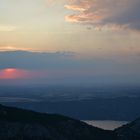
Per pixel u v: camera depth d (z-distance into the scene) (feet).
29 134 557.74
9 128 558.56
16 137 546.26
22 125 568.41
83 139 597.11
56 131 584.40
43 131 570.05
